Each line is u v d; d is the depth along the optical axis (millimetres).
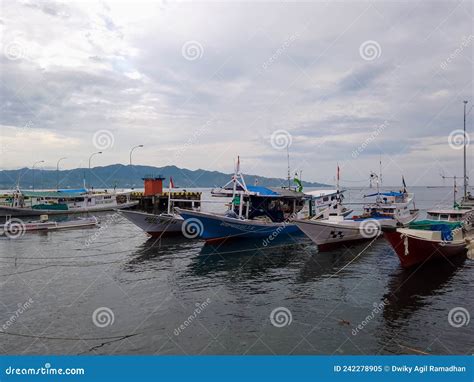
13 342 12867
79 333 13492
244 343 12703
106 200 68188
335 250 27188
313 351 12141
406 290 17469
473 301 15891
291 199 36656
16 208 55750
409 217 38062
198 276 20797
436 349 12125
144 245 30469
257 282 19453
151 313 15266
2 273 21641
